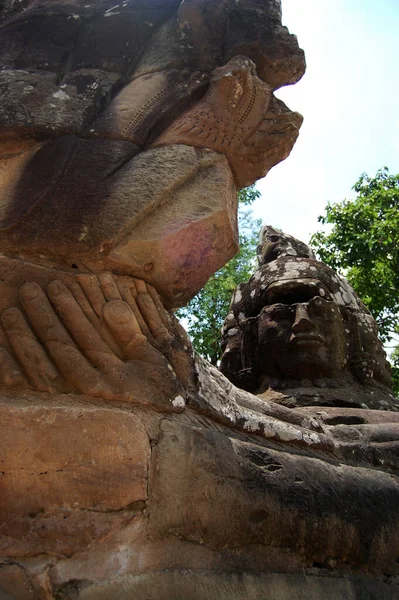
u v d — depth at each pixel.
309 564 2.81
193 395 2.78
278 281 5.50
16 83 3.13
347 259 10.16
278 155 3.34
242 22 3.56
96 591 2.12
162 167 3.01
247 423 3.00
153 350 2.63
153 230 2.86
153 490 2.33
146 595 2.20
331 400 4.84
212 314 10.62
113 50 3.41
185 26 3.51
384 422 4.17
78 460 2.20
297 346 5.04
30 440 2.16
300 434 3.22
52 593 2.05
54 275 2.66
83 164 2.93
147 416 2.46
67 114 3.08
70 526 2.14
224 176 3.15
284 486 2.77
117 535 2.20
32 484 2.14
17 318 2.49
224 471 2.58
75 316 2.57
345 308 5.50
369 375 5.27
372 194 10.38
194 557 2.41
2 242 2.67
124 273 2.83
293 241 6.41
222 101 3.24
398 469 3.57
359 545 2.97
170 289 2.97
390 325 10.30
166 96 3.29
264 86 3.31
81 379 2.41
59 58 3.37
